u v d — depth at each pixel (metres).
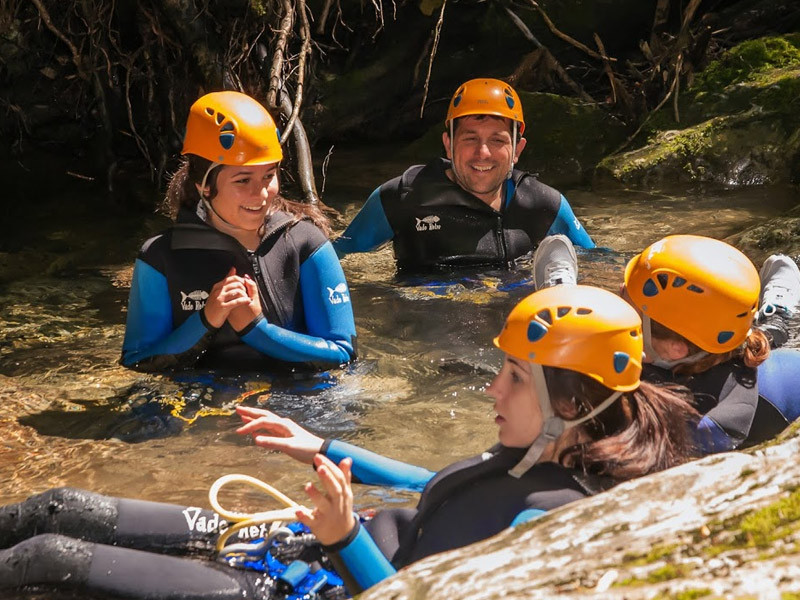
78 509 3.20
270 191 4.72
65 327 5.71
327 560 3.09
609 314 2.80
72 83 9.72
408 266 6.39
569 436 2.83
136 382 4.76
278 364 4.87
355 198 8.73
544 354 2.77
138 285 4.82
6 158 9.50
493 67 11.48
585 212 8.08
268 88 7.73
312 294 4.94
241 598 2.93
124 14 9.19
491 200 6.32
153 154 9.38
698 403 3.57
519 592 2.12
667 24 11.55
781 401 3.74
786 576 1.89
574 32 11.58
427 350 5.15
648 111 10.22
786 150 9.03
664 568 2.05
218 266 4.79
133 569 2.92
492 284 6.02
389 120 11.27
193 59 8.48
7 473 4.00
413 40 11.36
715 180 9.12
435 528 2.81
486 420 4.40
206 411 4.48
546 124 10.12
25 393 4.76
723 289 3.51
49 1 9.27
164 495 3.81
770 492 2.34
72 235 7.63
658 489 2.47
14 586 2.90
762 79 9.77
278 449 3.38
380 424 4.36
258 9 8.19
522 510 2.71
